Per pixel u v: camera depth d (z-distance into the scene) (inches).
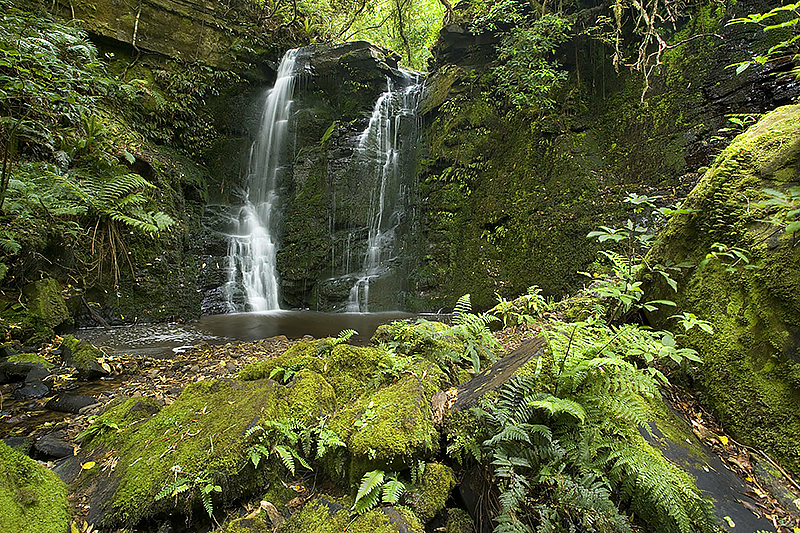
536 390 97.7
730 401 105.1
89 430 111.0
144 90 382.3
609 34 319.0
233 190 467.2
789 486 87.8
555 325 113.6
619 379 94.6
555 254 311.6
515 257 338.6
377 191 458.3
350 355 127.1
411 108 498.6
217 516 86.6
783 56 227.0
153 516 83.3
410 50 692.1
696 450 95.8
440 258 397.7
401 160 476.7
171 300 324.5
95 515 84.0
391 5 627.5
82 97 278.1
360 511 80.1
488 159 383.2
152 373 187.3
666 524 77.2
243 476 89.6
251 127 501.7
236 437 94.1
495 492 86.1
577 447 86.5
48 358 188.5
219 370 194.5
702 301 119.2
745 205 114.7
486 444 87.4
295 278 431.8
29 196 208.5
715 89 263.9
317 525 81.1
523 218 339.0
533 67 339.9
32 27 240.2
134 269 295.9
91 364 179.3
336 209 448.5
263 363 128.6
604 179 305.7
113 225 275.1
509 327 219.9
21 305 208.7
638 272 144.1
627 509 82.4
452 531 83.1
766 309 102.9
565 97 346.0
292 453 93.7
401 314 392.2
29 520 73.4
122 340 251.3
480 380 117.0
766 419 97.3
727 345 109.0
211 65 455.5
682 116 276.7
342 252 441.7
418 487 85.6
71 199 244.8
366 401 105.1
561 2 350.9
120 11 391.2
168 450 94.5
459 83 422.6
